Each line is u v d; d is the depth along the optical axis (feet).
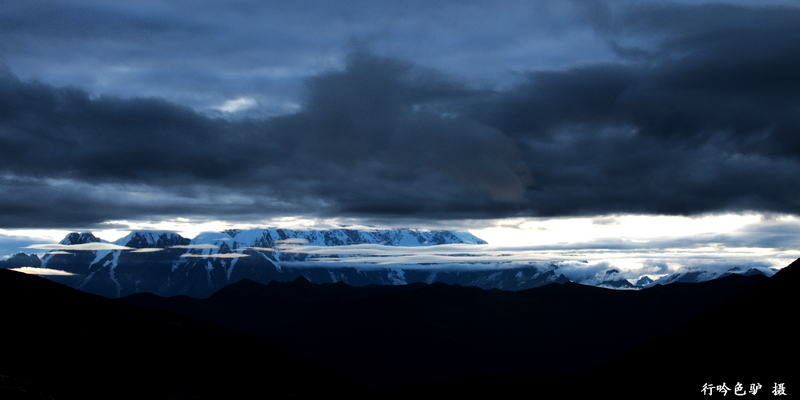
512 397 519.60
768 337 472.03
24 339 526.16
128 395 472.85
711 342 509.76
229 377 542.16
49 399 391.24
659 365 510.99
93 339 549.54
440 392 552.82
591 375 553.64
